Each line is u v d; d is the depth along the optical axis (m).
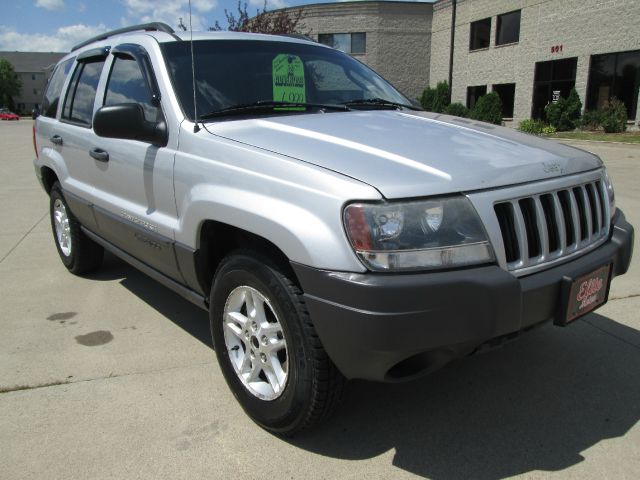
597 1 19.50
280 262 2.32
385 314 1.94
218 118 2.88
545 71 22.50
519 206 2.22
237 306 2.63
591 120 19.19
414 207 2.01
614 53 19.22
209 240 2.74
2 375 3.07
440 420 2.66
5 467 2.33
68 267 4.83
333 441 2.50
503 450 2.43
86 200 3.91
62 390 2.92
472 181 2.14
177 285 3.14
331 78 3.58
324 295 2.05
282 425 2.43
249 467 2.33
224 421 2.65
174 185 2.84
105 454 2.41
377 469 2.32
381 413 2.72
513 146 2.60
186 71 3.07
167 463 2.35
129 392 2.90
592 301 2.49
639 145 13.77
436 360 2.12
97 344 3.46
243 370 2.64
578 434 2.54
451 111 24.00
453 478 2.27
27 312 3.98
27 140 22.77
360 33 30.59
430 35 30.61
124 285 4.55
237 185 2.43
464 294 1.99
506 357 3.25
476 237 2.06
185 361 3.23
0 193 9.27
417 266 1.98
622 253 2.69
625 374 3.04
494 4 24.80
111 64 3.70
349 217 2.01
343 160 2.23
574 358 3.22
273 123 2.76
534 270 2.24
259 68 3.29
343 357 2.10
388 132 2.65
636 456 2.38
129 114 2.84
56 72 4.98
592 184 2.63
